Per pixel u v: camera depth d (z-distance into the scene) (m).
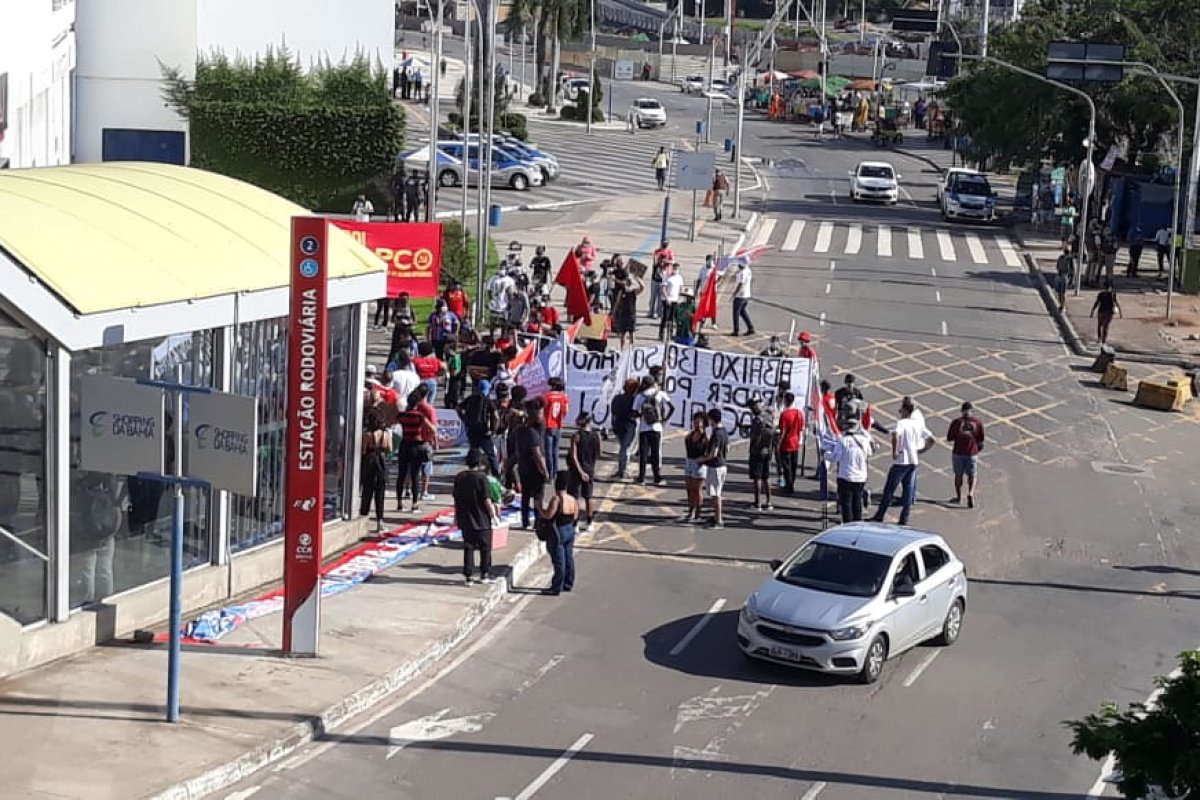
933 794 15.77
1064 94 63.41
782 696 18.39
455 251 42.12
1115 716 12.10
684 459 30.09
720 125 101.06
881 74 115.88
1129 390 38.00
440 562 22.31
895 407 34.97
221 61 50.44
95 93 49.47
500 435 26.16
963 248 57.81
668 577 22.98
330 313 22.06
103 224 19.27
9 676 16.72
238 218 21.62
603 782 15.48
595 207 62.28
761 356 30.23
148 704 16.28
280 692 16.98
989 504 28.27
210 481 15.67
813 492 28.45
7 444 16.77
